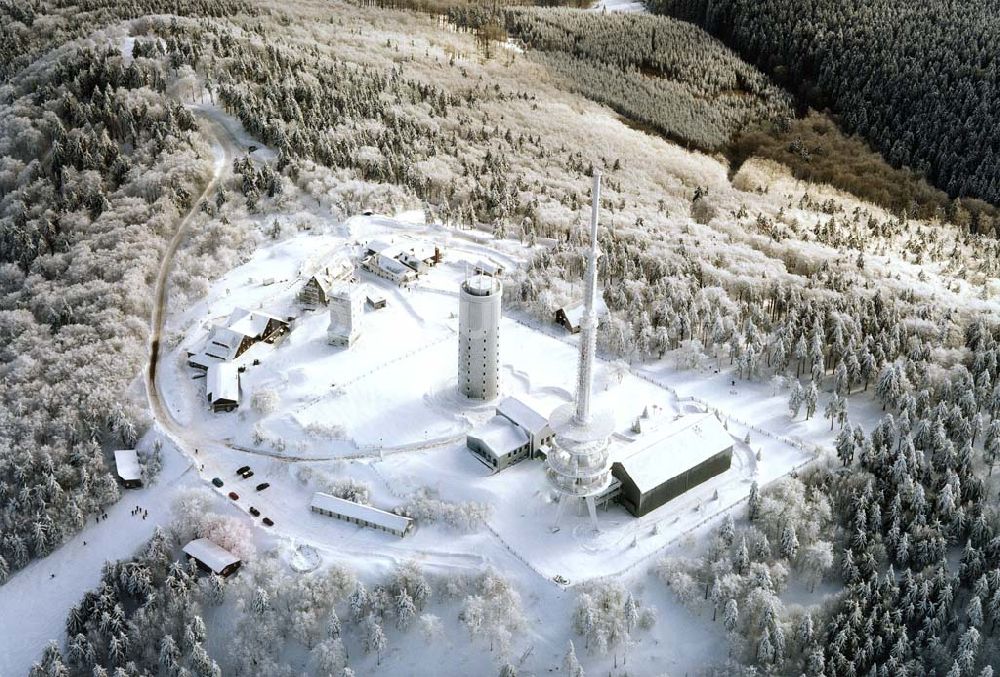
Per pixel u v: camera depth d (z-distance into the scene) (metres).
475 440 174.88
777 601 143.38
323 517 164.88
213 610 149.50
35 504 167.12
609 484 163.25
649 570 153.38
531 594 149.38
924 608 144.50
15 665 147.25
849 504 164.38
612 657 141.62
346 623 145.75
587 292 152.00
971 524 159.88
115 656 143.75
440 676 140.88
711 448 170.50
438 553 156.12
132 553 161.50
